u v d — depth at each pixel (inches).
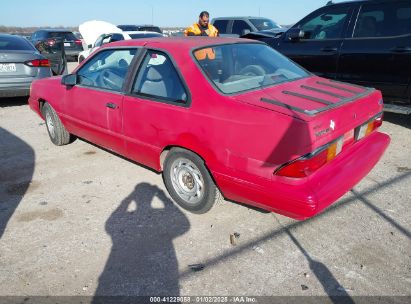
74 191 151.9
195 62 123.3
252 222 126.3
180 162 129.4
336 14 232.8
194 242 116.3
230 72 127.5
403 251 109.3
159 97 130.2
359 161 115.6
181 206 136.5
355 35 222.4
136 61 142.0
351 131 116.0
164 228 124.3
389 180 153.6
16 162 184.1
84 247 115.0
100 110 155.8
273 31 335.6
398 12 205.8
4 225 127.7
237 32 469.1
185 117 119.6
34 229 125.2
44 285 99.1
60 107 185.6
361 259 106.3
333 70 234.2
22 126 250.5
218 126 110.9
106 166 176.9
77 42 714.8
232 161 109.3
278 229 122.0
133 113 138.5
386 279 98.3
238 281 99.3
